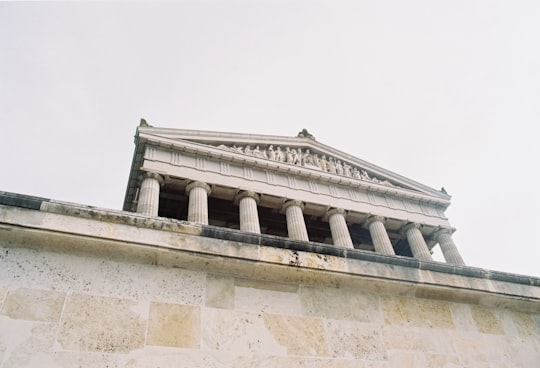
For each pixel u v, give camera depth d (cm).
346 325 599
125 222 560
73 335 468
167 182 4047
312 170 4712
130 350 477
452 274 704
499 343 673
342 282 639
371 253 674
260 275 602
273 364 525
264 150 4891
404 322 637
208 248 577
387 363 582
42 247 523
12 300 470
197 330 520
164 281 549
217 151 4375
